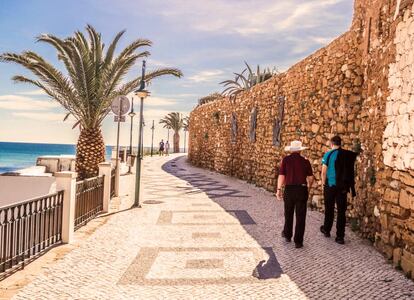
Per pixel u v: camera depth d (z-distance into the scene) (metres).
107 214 8.99
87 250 5.99
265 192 13.83
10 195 8.90
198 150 29.56
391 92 5.85
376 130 6.65
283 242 6.62
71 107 15.07
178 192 13.25
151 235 7.05
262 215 9.07
